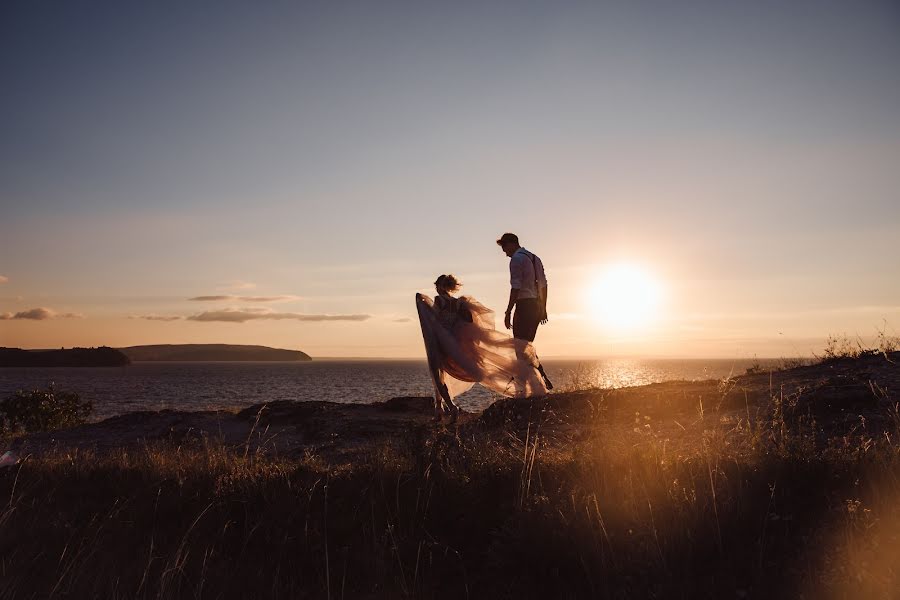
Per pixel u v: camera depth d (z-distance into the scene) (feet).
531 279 29.63
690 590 10.54
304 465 18.84
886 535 10.86
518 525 12.98
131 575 13.23
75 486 19.34
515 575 12.25
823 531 11.35
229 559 13.84
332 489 16.61
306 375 446.60
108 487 19.01
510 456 17.30
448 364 29.94
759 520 12.25
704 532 12.00
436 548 13.51
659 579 10.91
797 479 13.69
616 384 33.19
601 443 17.74
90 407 59.82
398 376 404.57
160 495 17.34
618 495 13.57
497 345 29.43
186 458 21.88
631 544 11.77
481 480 15.85
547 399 28.60
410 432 20.54
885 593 9.50
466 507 14.80
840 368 30.83
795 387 27.09
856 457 14.40
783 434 16.87
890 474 12.91
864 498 12.37
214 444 29.30
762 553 11.18
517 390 29.37
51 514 16.79
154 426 39.19
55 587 12.39
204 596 12.50
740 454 15.49
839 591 9.73
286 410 38.91
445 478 16.05
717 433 19.20
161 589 12.12
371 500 15.30
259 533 14.92
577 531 12.29
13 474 20.56
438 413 29.27
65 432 39.68
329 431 31.78
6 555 14.28
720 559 11.32
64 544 14.79
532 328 29.73
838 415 21.53
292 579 13.00
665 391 28.63
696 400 26.76
